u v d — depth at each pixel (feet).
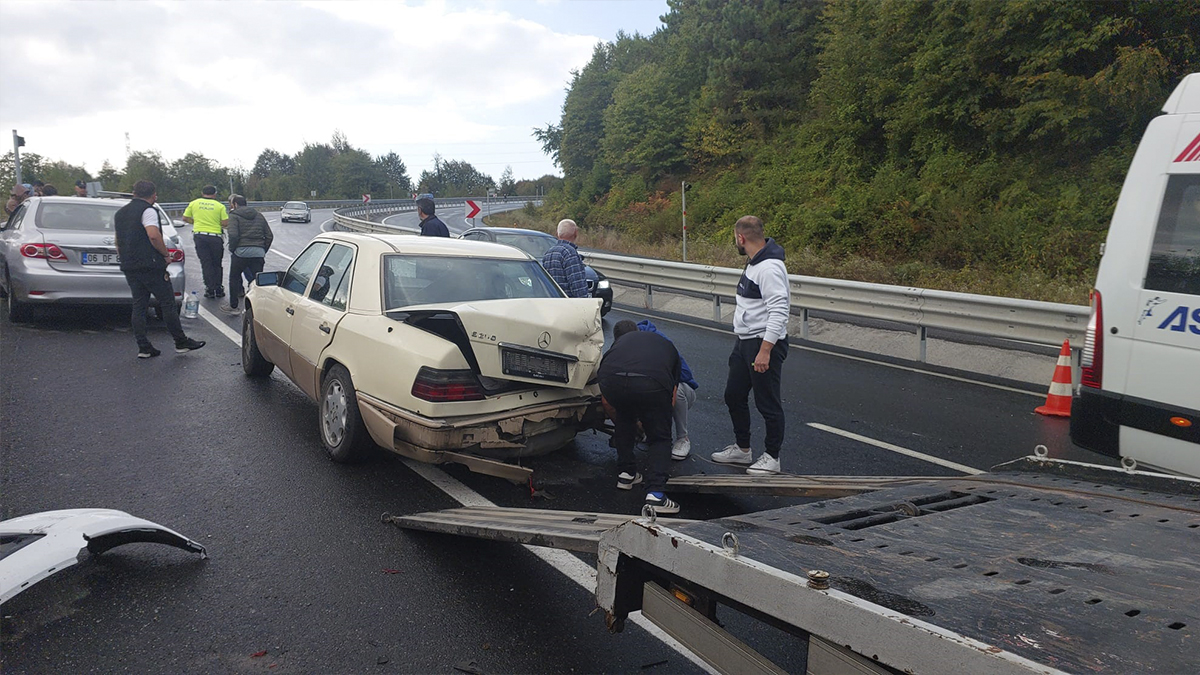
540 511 12.99
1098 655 5.36
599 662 10.14
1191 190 14.15
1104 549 7.98
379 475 16.98
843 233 72.84
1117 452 15.20
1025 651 5.37
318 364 18.13
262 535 13.76
